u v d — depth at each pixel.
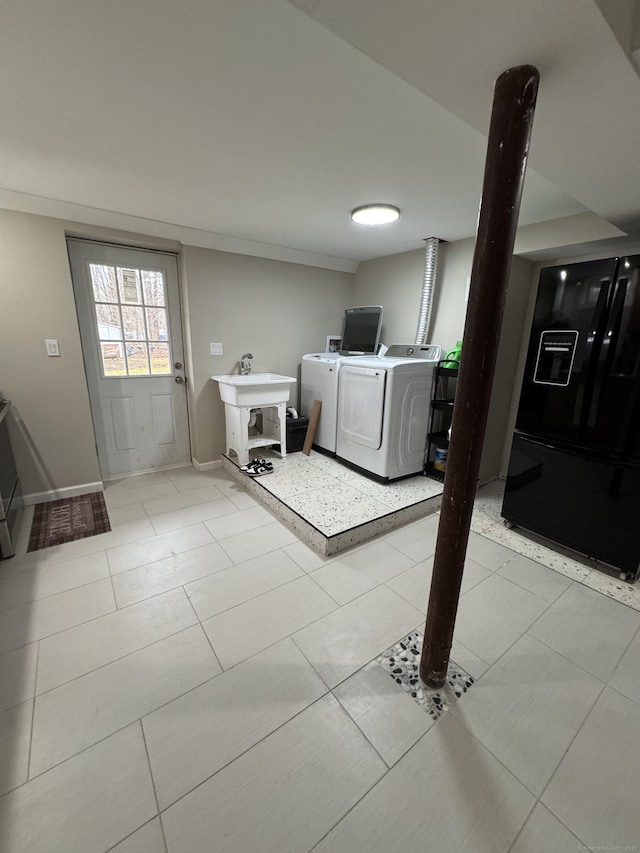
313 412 3.64
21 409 2.57
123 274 2.98
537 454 2.32
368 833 0.98
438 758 1.15
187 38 1.03
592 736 1.23
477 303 1.07
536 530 2.40
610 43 0.82
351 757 1.15
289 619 1.70
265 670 1.44
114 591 1.87
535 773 1.12
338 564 2.12
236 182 2.02
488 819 1.01
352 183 2.02
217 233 3.03
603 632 1.68
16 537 2.33
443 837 0.97
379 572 2.05
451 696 1.35
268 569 2.06
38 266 2.48
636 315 1.84
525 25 0.78
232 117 1.42
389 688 1.38
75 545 2.26
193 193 2.20
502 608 1.81
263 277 3.52
